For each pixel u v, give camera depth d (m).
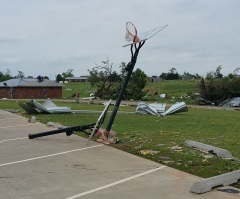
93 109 28.16
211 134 13.35
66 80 144.00
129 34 11.34
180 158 8.74
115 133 12.35
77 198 5.80
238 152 9.70
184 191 6.25
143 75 53.00
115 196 5.93
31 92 60.28
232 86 46.78
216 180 6.44
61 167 7.92
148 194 6.07
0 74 104.00
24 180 6.82
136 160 8.66
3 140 11.62
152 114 23.00
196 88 51.22
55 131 11.69
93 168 7.86
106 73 55.91
